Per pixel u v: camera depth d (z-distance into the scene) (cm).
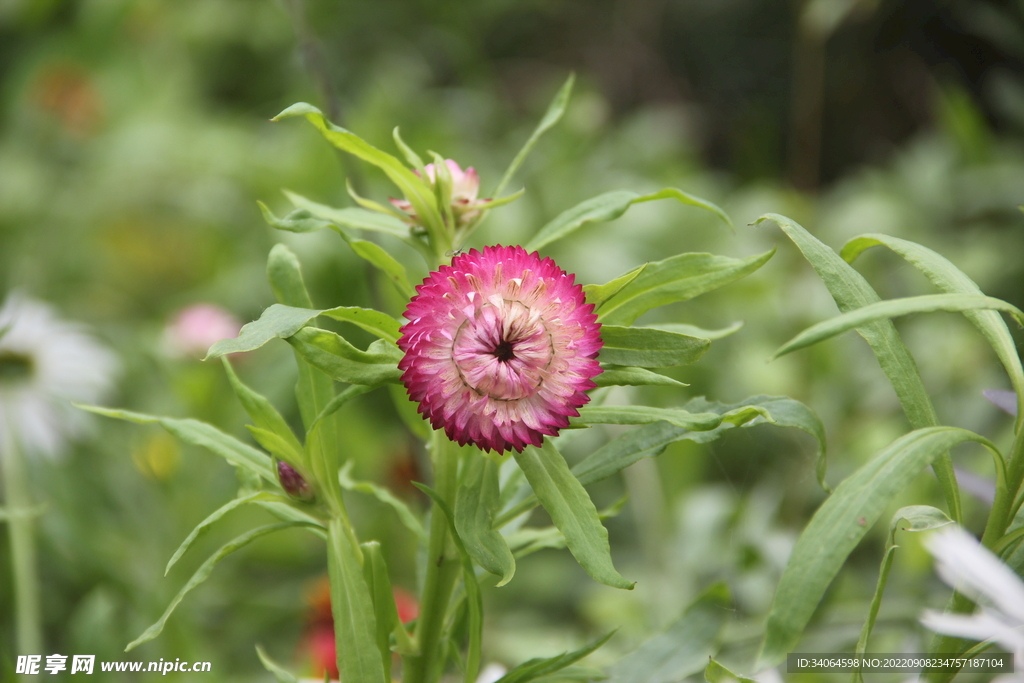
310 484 75
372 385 72
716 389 160
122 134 220
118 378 138
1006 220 190
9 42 243
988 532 73
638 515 126
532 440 72
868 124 346
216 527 122
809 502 136
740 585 107
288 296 75
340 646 73
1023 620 70
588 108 214
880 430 138
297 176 179
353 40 292
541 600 145
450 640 77
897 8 332
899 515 73
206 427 76
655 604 117
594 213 75
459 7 317
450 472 75
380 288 93
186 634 106
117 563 124
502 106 293
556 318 72
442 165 76
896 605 92
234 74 285
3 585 112
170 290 227
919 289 166
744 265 74
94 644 89
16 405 122
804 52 191
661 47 379
